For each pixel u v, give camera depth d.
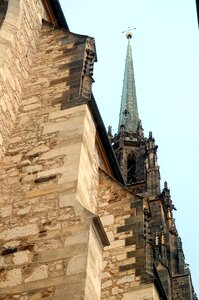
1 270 13.59
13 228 14.53
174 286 41.56
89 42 20.91
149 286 18.89
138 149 60.56
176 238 46.81
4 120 17.25
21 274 13.33
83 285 12.43
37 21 21.97
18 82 18.97
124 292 19.02
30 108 18.42
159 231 45.38
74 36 21.28
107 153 23.31
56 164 15.88
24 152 16.75
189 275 42.38
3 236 14.40
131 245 20.42
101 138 22.52
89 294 12.50
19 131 17.59
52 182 15.38
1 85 17.31
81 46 20.66
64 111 17.78
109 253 20.39
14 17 19.45
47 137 16.95
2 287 13.16
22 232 14.33
